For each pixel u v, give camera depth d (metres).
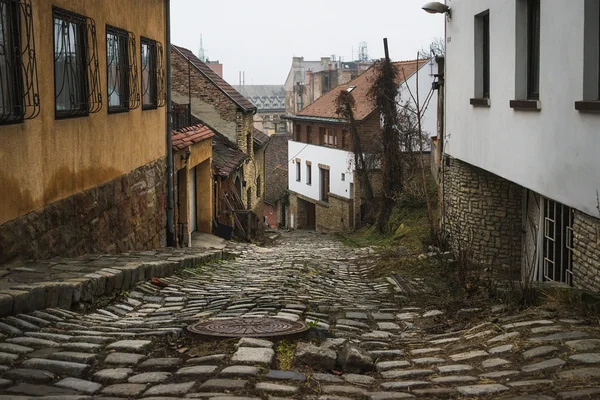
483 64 13.34
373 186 40.00
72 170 9.63
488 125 12.38
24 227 8.08
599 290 7.80
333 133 45.47
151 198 14.19
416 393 4.58
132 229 12.80
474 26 13.30
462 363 5.46
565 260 10.93
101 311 7.57
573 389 4.46
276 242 28.16
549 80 9.19
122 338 5.86
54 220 8.99
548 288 7.68
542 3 9.42
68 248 9.53
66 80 9.39
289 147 54.19
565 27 8.55
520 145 10.54
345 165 43.16
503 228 14.72
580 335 5.75
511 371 5.05
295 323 6.64
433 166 30.12
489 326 6.69
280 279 11.40
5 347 5.29
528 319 6.66
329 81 71.81
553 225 11.64
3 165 7.50
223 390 4.53
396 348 6.20
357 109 43.16
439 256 12.62
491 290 8.76
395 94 30.95
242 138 30.50
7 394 4.29
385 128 30.48
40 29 8.40
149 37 14.05
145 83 13.94
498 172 11.81
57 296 7.01
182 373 4.90
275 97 129.00
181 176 17.72
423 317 8.08
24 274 7.50
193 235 20.02
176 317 7.56
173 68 30.22
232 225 23.84
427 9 15.38
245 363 5.17
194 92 30.25
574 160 8.36
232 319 6.85
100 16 10.77
